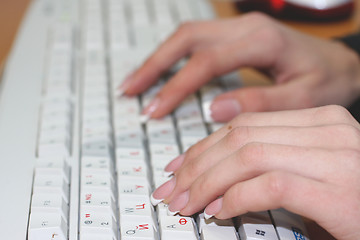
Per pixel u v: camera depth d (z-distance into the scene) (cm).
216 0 87
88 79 59
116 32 69
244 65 60
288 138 39
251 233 38
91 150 48
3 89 57
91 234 38
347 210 34
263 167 37
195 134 51
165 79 63
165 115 55
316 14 77
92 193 42
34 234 38
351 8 78
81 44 68
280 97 57
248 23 62
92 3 76
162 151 49
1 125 51
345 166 36
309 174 36
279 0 77
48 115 52
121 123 53
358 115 46
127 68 63
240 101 54
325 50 63
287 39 60
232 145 40
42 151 47
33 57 63
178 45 62
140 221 39
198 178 40
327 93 61
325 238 40
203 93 58
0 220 39
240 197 36
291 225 40
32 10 74
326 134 38
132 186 43
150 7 76
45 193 41
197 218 41
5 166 45
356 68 65
